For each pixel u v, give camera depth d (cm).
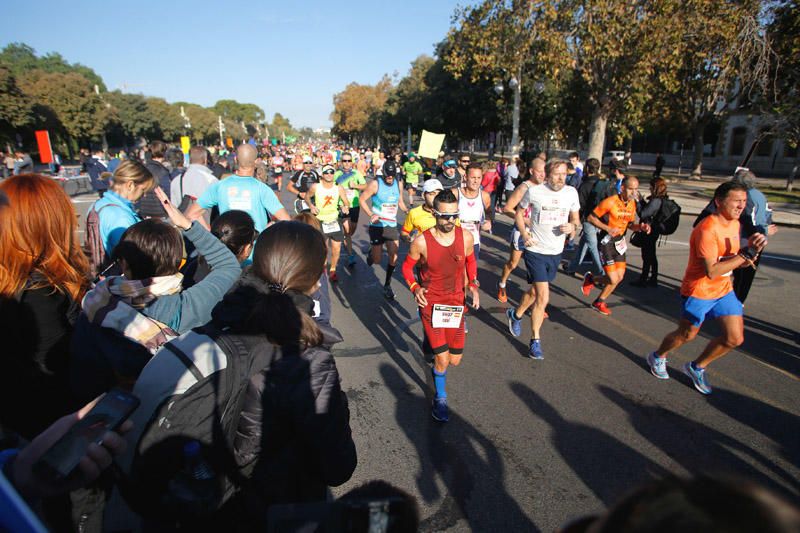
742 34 1652
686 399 389
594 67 1786
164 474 127
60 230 183
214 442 128
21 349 175
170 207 211
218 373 129
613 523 52
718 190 362
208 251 217
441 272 341
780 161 3512
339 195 691
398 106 5509
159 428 125
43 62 8831
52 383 184
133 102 6328
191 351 131
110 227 334
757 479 294
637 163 4884
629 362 457
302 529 104
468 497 274
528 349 485
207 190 416
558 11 1636
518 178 1348
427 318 348
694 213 1488
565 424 350
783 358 473
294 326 134
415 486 283
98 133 5103
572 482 288
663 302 644
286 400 131
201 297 193
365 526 103
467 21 1856
